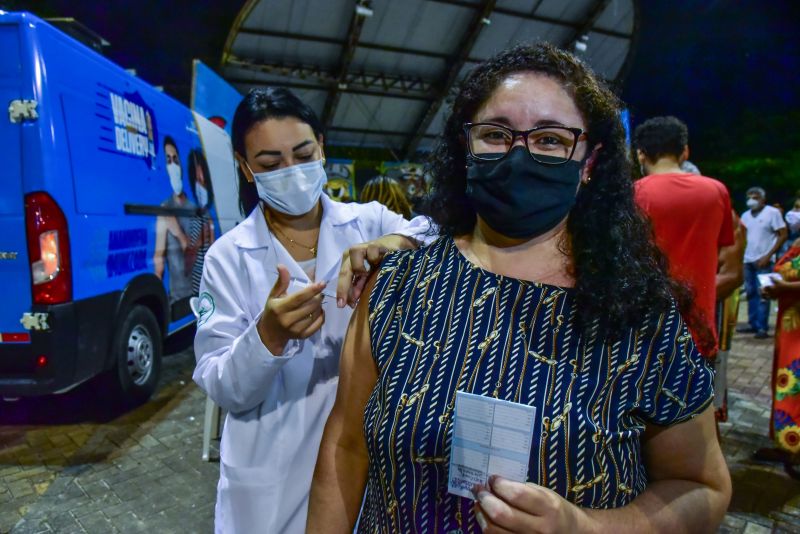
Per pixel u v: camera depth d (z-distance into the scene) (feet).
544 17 40.11
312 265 4.87
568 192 2.83
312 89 43.27
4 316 9.25
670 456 2.81
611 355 2.60
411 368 2.79
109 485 9.29
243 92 42.75
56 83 9.36
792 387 9.42
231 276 4.56
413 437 2.68
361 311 3.32
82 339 9.79
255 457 4.41
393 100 46.01
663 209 7.74
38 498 8.89
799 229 20.83
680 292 3.11
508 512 2.26
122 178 11.50
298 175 4.45
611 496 2.57
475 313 2.80
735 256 9.09
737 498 8.96
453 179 3.37
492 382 2.62
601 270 2.74
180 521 8.29
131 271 11.77
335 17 36.63
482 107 2.95
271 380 4.04
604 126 2.93
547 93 2.81
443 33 39.96
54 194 9.14
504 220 2.88
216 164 17.26
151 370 12.82
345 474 3.34
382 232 5.11
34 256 9.11
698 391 2.61
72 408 12.44
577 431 2.50
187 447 10.66
